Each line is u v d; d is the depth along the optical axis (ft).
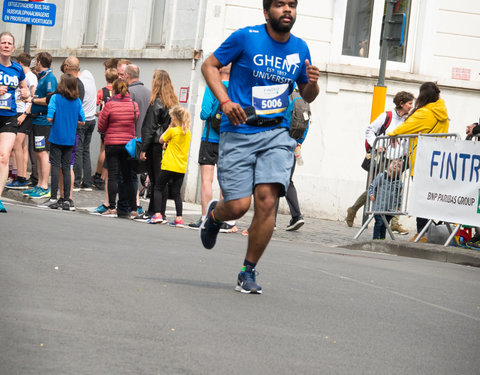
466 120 60.70
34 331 13.71
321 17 58.75
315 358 13.82
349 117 58.54
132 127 42.70
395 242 37.65
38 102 50.01
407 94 45.68
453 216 36.83
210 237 21.52
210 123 39.78
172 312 16.52
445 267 32.01
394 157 40.37
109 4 67.31
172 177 41.34
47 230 29.07
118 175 43.37
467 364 14.51
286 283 22.57
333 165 58.34
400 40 47.03
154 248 27.68
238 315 16.94
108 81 56.80
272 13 19.81
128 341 13.69
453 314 20.01
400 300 21.47
